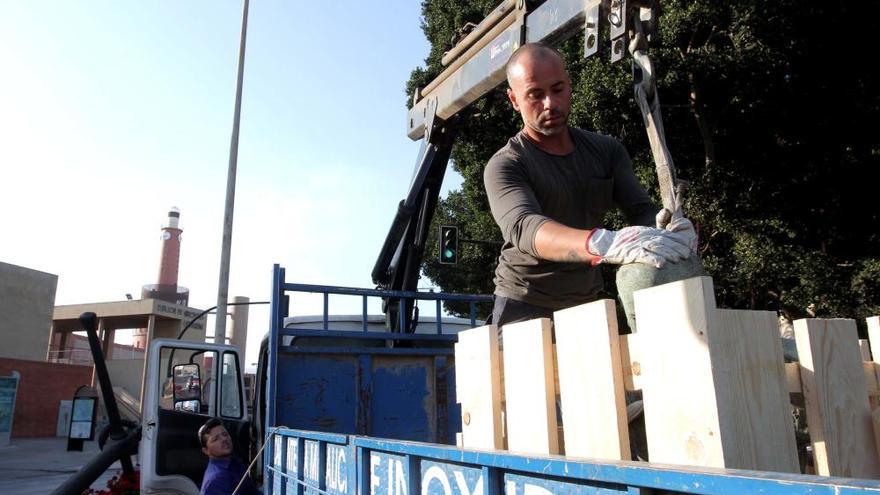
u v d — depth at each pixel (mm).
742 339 1438
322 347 4965
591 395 1690
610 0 4539
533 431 1868
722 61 9992
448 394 5250
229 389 7328
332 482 2832
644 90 3506
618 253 1854
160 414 6676
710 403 1376
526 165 2711
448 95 6285
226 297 15094
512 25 5461
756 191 10852
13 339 31516
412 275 6551
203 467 6836
